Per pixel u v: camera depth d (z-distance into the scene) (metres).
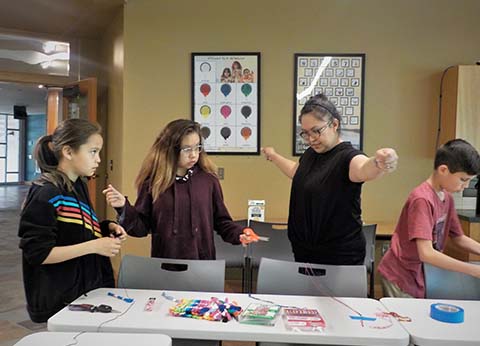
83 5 3.90
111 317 1.45
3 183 15.48
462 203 3.69
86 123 1.70
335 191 1.76
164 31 3.79
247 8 3.76
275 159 2.46
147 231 2.06
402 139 3.78
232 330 1.36
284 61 3.77
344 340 1.32
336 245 1.83
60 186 1.62
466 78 3.47
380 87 3.77
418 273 1.88
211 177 2.12
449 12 3.73
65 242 1.62
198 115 3.80
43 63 4.91
